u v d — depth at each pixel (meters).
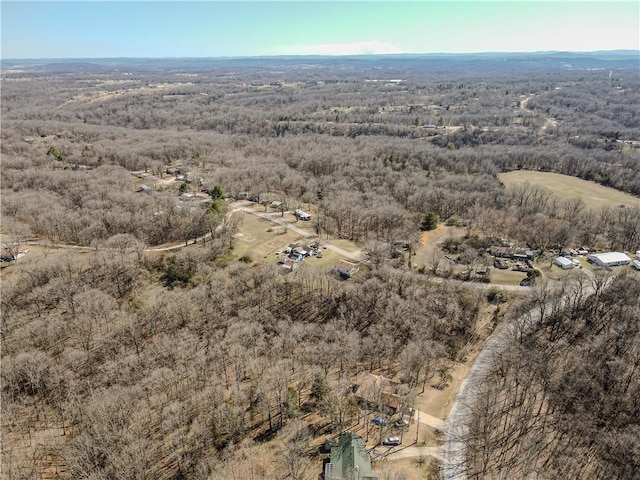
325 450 85.38
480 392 101.88
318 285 140.50
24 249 164.00
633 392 97.19
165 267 152.50
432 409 97.62
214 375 101.94
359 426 91.81
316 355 106.56
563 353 112.06
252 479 78.62
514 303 135.50
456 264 159.00
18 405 96.00
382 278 141.50
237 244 171.50
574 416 92.31
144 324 121.44
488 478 79.12
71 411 93.69
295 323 122.44
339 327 121.00
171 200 199.88
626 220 184.12
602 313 125.00
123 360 104.69
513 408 96.94
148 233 175.88
